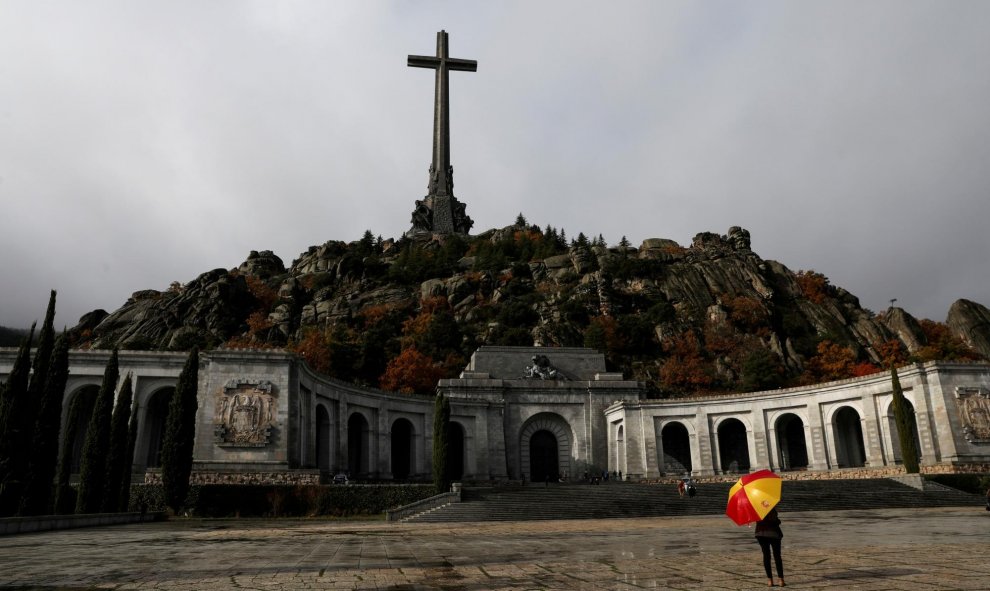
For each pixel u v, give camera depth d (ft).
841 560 51.42
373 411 207.00
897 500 145.18
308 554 62.39
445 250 523.29
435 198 573.74
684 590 39.22
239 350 163.53
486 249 520.83
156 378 171.53
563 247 540.11
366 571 49.62
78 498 123.24
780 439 216.13
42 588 41.63
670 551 61.67
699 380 335.88
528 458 229.45
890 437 181.68
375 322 387.14
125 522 119.24
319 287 460.96
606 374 242.37
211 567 52.11
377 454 204.23
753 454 207.10
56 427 115.14
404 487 147.84
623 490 151.94
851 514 118.93
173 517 133.28
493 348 245.04
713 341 380.58
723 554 57.98
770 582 39.96
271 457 157.28
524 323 390.83
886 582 40.32
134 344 327.47
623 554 59.77
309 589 40.98
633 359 367.66
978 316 413.59
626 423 217.97
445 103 571.69
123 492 134.10
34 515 105.60
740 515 39.27
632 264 454.40
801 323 419.95
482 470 215.51
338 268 474.90
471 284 435.94
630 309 417.69
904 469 165.99
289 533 93.20
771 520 40.73
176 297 381.19
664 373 346.54
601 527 101.65
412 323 385.91
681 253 500.33
